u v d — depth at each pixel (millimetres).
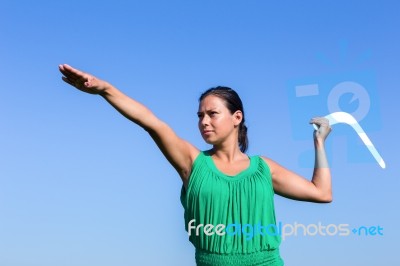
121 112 4121
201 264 4473
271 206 4535
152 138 4340
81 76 3848
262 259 4402
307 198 4781
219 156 4617
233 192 4406
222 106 4562
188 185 4461
